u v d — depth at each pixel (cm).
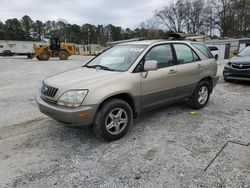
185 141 380
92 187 271
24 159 333
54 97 357
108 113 365
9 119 501
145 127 441
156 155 338
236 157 327
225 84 870
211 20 5928
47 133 422
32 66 1928
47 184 277
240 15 5472
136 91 398
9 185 275
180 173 293
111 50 493
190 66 498
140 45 452
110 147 364
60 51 2959
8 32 8862
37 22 9606
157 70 432
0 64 2217
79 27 10056
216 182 274
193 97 526
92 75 387
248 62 811
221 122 462
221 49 3416
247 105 579
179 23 6575
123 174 294
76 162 323
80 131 427
